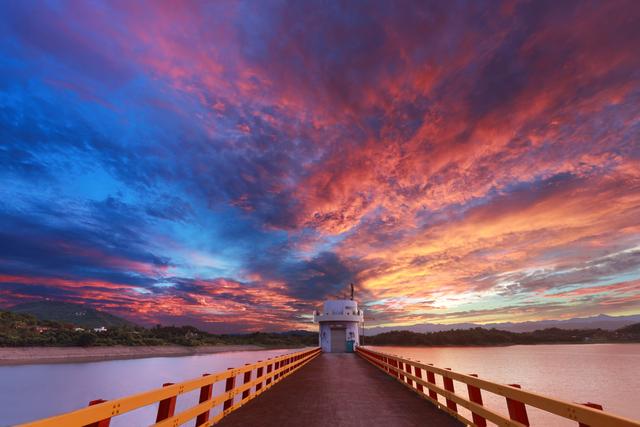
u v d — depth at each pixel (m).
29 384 83.69
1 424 56.12
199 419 6.26
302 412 8.32
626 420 2.53
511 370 159.75
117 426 66.38
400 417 7.79
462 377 6.88
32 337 130.75
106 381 88.94
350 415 8.01
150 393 4.26
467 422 6.78
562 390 112.88
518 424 4.48
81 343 142.25
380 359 20.00
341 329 50.22
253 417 7.79
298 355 20.61
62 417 2.79
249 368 9.62
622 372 170.88
